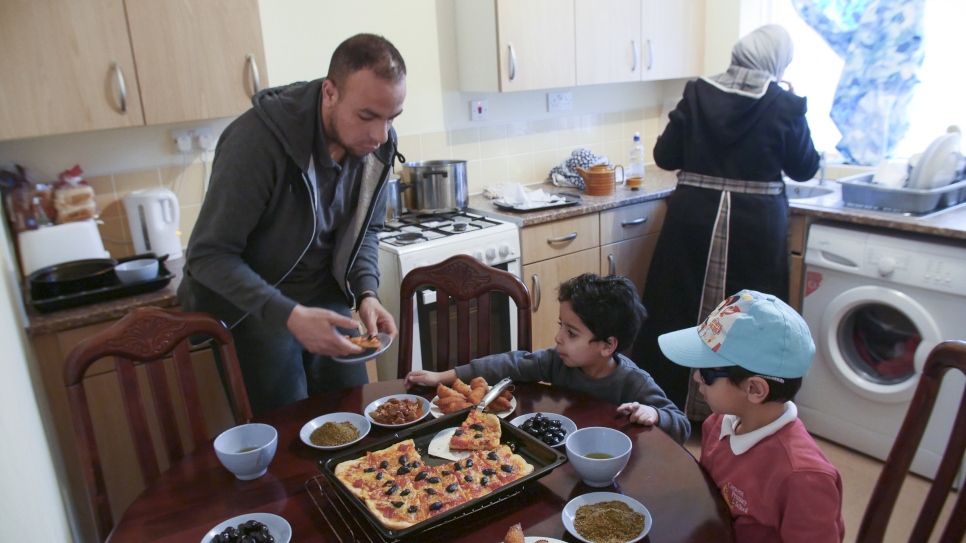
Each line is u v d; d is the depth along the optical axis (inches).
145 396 80.0
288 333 71.5
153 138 94.3
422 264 94.4
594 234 114.7
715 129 95.6
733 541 40.2
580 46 119.9
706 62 142.2
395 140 71.1
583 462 44.2
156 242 91.9
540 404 57.7
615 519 40.4
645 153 154.2
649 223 122.9
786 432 44.9
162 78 82.0
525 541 39.2
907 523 83.6
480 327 71.7
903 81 111.7
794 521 42.2
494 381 62.4
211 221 60.9
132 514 44.9
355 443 52.0
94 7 76.5
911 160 96.4
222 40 85.0
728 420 50.1
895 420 94.2
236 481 48.3
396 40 113.8
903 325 93.4
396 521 40.3
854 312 97.7
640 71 130.0
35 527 42.7
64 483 69.8
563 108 137.3
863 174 104.5
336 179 67.3
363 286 71.9
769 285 99.0
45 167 87.7
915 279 87.4
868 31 112.9
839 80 119.0
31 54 74.0
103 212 92.4
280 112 60.6
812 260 100.0
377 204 73.8
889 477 44.9
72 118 77.4
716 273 100.3
